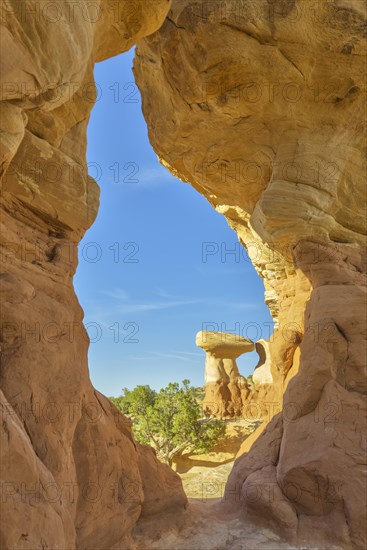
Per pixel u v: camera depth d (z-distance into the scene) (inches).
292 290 537.3
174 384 1089.4
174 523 377.7
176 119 506.0
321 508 343.0
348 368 377.7
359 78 418.0
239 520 381.7
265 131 476.7
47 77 235.8
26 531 197.6
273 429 440.5
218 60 419.8
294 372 482.9
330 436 352.8
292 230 437.1
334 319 392.2
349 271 425.4
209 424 1055.0
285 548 323.9
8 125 247.6
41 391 268.4
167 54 446.3
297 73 422.0
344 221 470.3
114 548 319.3
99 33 355.9
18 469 206.8
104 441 324.2
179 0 418.9
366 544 315.9
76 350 322.0
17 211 320.5
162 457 1023.0
